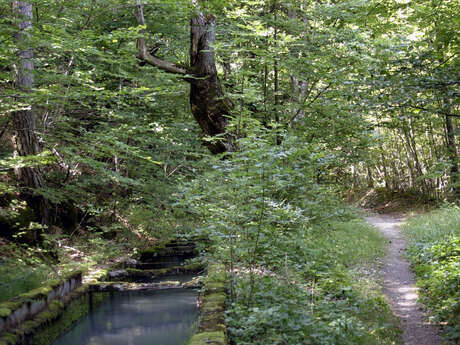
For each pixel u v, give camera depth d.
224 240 5.51
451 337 4.98
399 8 8.55
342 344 4.45
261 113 9.61
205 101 8.61
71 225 11.61
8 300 5.88
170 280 9.81
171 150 11.62
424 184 25.20
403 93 5.49
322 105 9.56
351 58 8.70
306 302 5.22
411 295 7.29
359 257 9.88
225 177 5.66
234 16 8.09
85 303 7.68
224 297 5.34
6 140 10.75
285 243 5.91
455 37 6.29
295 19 9.59
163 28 11.35
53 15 8.23
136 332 6.31
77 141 7.59
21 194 9.45
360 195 33.88
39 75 7.54
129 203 13.06
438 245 9.22
